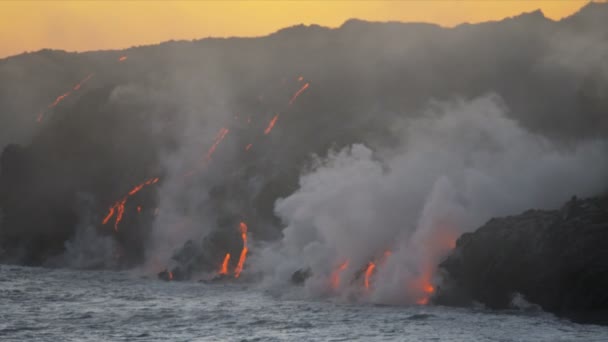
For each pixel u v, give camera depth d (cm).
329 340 7775
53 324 8900
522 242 9994
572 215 10012
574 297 9294
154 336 8081
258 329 8550
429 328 8488
